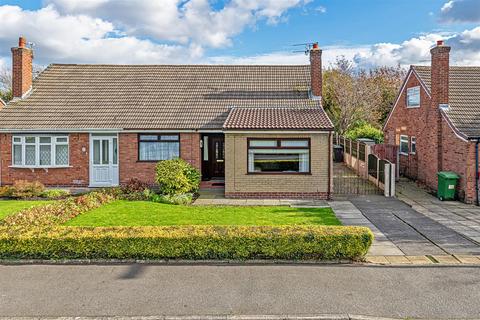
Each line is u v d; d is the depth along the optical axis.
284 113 20.28
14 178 21.17
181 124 20.50
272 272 9.06
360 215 15.09
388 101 45.09
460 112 19.20
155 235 9.82
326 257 9.75
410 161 24.05
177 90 23.56
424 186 21.31
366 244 9.70
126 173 20.89
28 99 22.55
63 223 12.52
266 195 18.53
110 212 14.22
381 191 19.75
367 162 23.06
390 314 7.18
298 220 13.58
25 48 22.83
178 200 16.92
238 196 18.55
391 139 28.33
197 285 8.37
